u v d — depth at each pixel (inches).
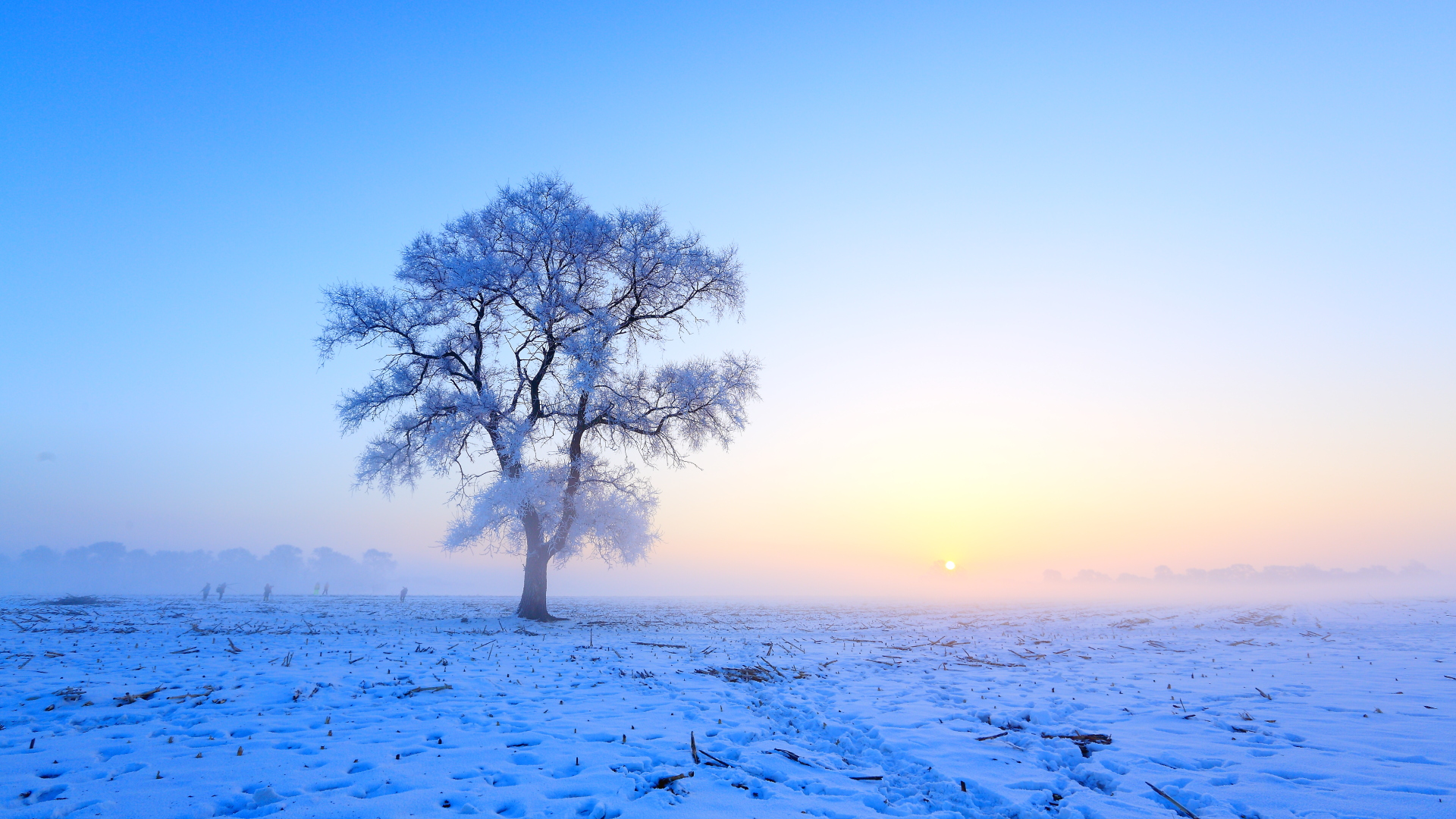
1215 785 219.1
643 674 444.5
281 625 738.2
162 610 946.7
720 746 261.9
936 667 511.5
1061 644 695.7
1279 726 294.4
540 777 212.8
